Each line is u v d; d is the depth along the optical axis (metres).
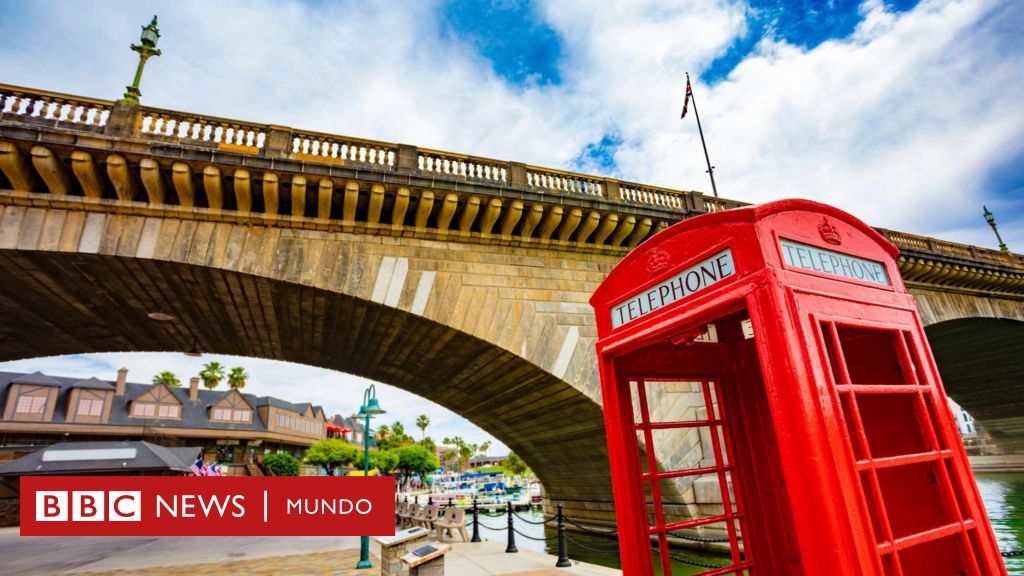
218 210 12.24
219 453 54.97
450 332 14.03
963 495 2.70
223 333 17.73
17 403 43.16
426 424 106.06
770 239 2.62
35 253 11.10
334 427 79.62
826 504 2.12
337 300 13.39
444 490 69.94
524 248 15.19
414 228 13.80
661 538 3.59
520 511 36.72
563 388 14.84
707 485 13.56
